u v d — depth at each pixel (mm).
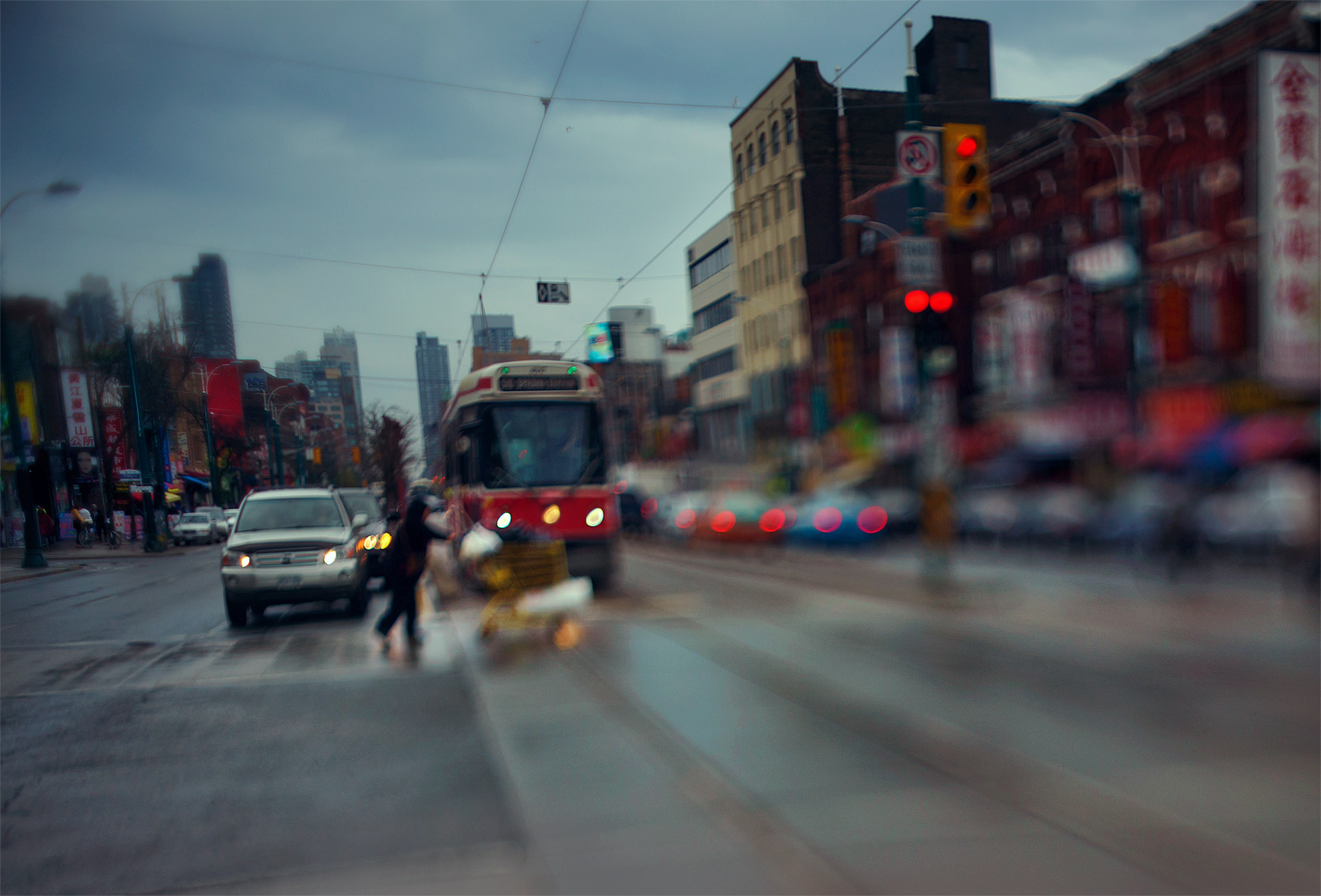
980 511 28094
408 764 6012
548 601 11430
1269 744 6137
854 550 28062
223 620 14531
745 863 4250
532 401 15875
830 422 49906
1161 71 27703
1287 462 23875
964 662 9102
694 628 11594
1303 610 12359
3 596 21469
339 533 14094
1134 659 9250
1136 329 24531
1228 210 25641
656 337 82875
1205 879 4055
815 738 6324
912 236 15453
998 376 36969
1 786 5848
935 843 4461
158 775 5980
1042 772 5539
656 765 5785
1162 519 17094
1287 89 22266
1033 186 34688
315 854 4527
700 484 57344
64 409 42844
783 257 56812
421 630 11969
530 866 4270
